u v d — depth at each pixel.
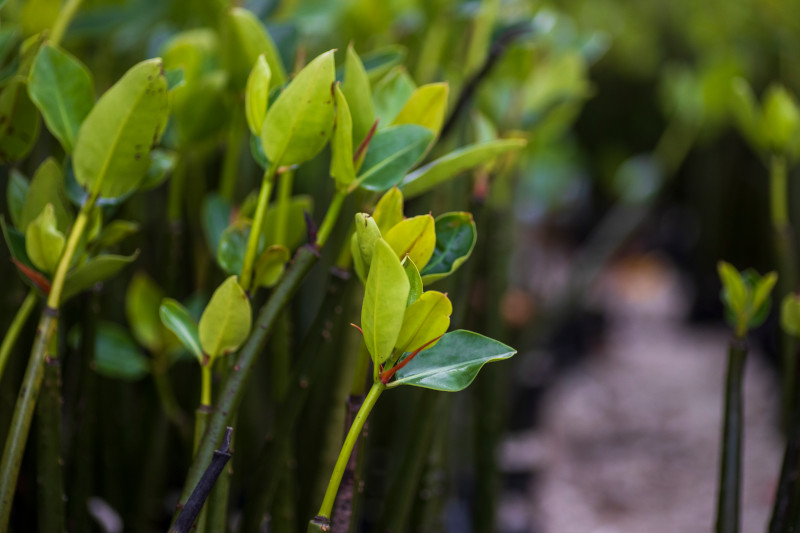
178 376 1.66
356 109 1.25
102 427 1.53
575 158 4.12
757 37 3.39
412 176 1.28
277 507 1.37
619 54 4.43
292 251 1.39
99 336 1.48
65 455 1.46
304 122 1.21
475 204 1.41
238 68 1.35
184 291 1.70
